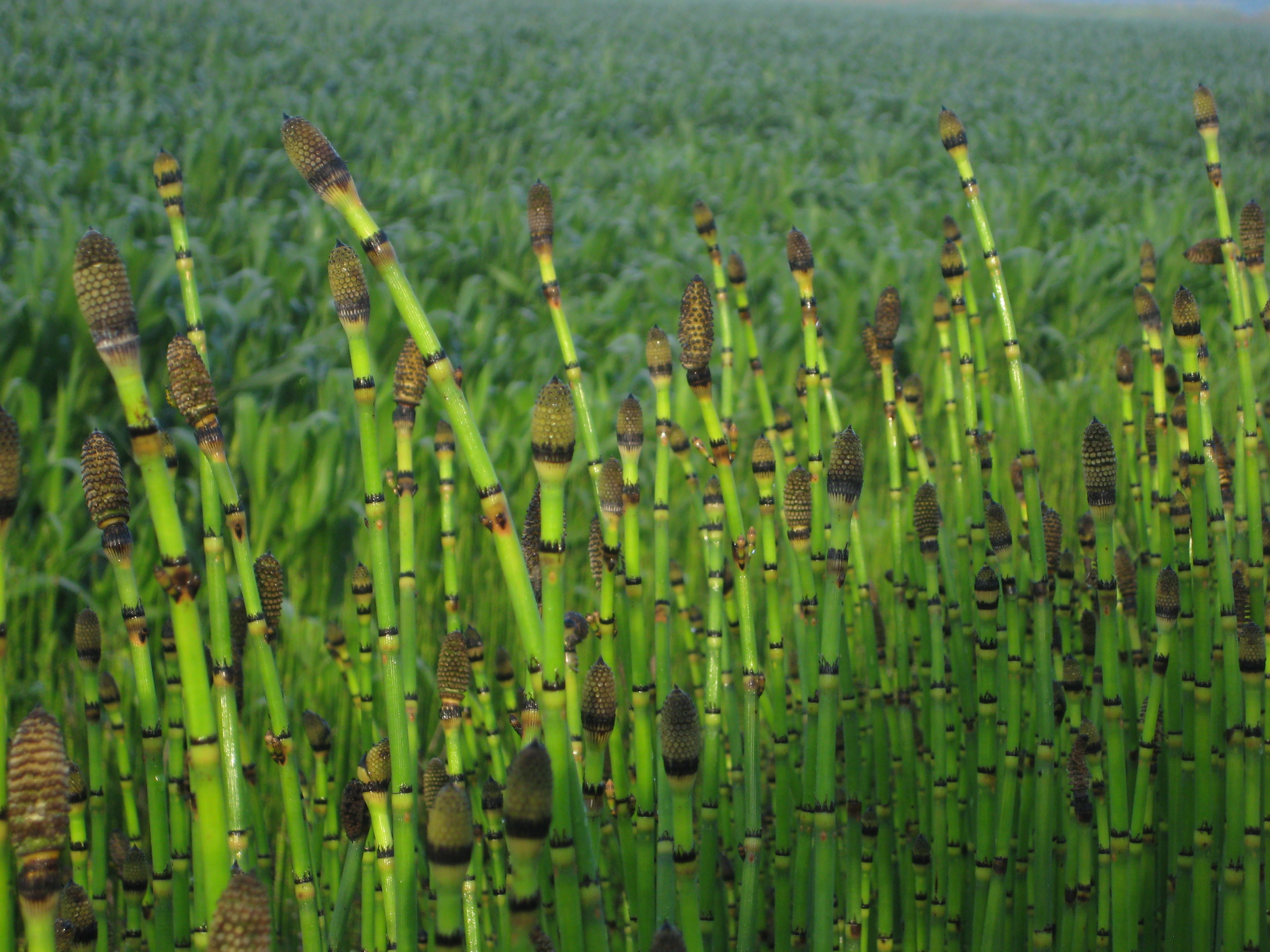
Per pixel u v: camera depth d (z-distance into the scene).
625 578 0.41
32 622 0.82
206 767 0.30
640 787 0.39
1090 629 0.49
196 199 2.26
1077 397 1.27
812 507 0.44
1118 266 1.97
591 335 1.63
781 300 1.74
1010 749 0.45
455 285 1.84
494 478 0.31
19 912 0.49
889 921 0.47
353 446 1.05
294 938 0.58
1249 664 0.42
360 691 0.45
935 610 0.46
